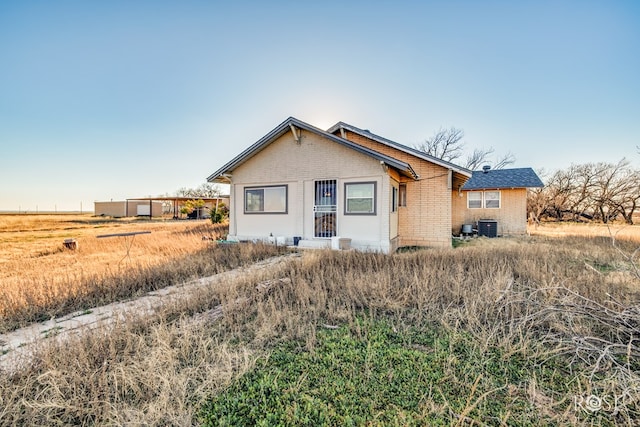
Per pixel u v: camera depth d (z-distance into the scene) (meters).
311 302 4.31
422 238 11.16
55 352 2.61
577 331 2.88
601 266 6.34
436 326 3.38
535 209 25.56
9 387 2.17
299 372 2.48
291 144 10.58
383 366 2.54
